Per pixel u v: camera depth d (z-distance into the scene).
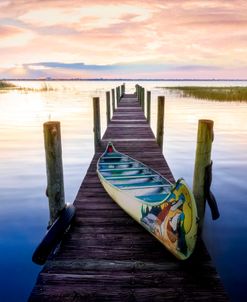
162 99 8.65
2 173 8.98
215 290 2.87
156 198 4.41
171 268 3.18
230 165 9.42
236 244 4.95
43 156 10.91
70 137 14.40
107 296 2.79
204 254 3.44
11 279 4.34
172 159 10.47
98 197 5.06
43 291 2.84
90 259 3.33
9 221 6.00
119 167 6.36
